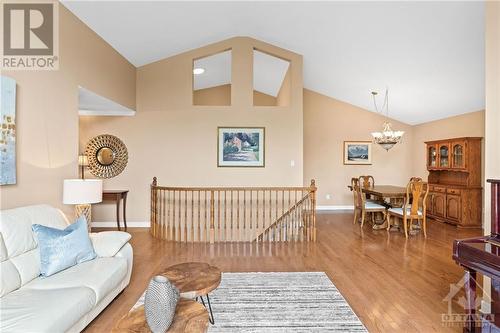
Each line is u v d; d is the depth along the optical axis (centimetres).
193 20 445
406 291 280
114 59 461
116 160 555
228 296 269
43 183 294
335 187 796
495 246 188
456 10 347
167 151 557
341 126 795
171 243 452
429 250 412
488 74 232
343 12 402
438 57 452
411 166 805
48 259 225
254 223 557
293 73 559
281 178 558
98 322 225
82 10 349
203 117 557
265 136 557
